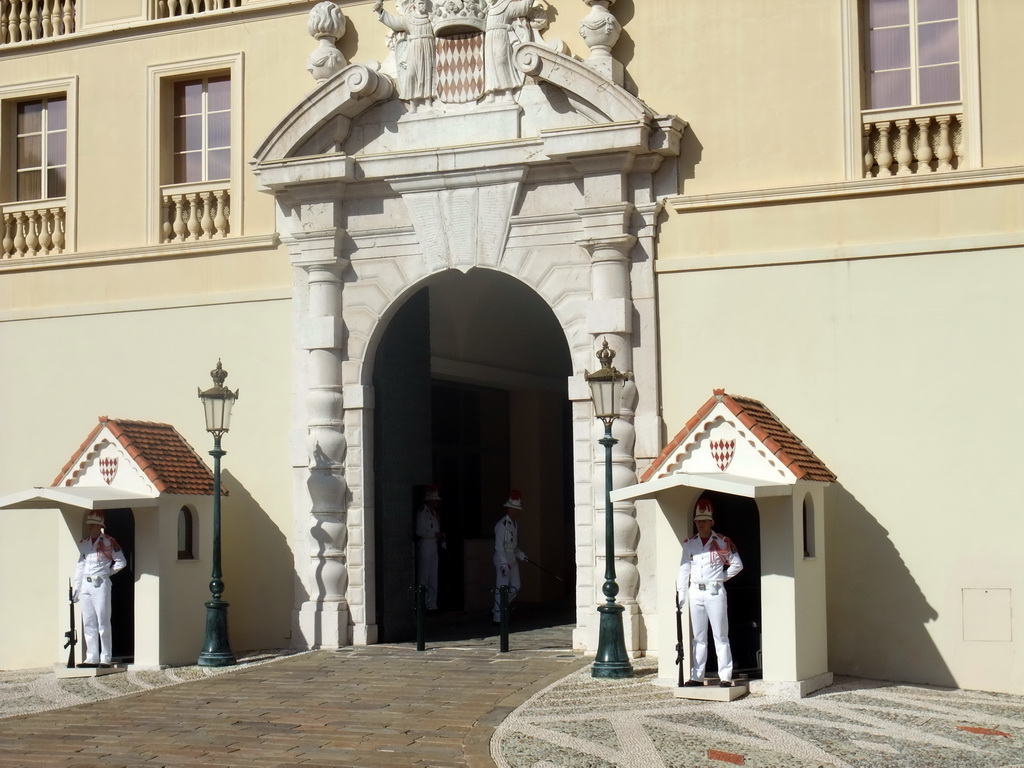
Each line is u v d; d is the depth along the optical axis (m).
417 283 17.20
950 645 14.61
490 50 16.89
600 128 15.90
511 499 20.83
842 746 11.22
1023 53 14.83
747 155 15.85
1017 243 14.62
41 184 19.62
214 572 16.30
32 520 18.88
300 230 17.69
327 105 17.20
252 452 17.83
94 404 18.75
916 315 15.00
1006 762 10.73
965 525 14.67
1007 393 14.60
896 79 15.55
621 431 15.95
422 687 14.16
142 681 15.29
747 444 13.87
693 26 16.20
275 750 11.48
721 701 13.20
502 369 22.83
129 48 18.98
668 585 14.12
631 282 16.19
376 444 17.58
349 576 17.34
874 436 15.08
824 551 14.75
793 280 15.51
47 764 11.20
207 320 18.22
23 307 19.23
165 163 18.78
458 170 16.86
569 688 13.90
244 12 18.34
